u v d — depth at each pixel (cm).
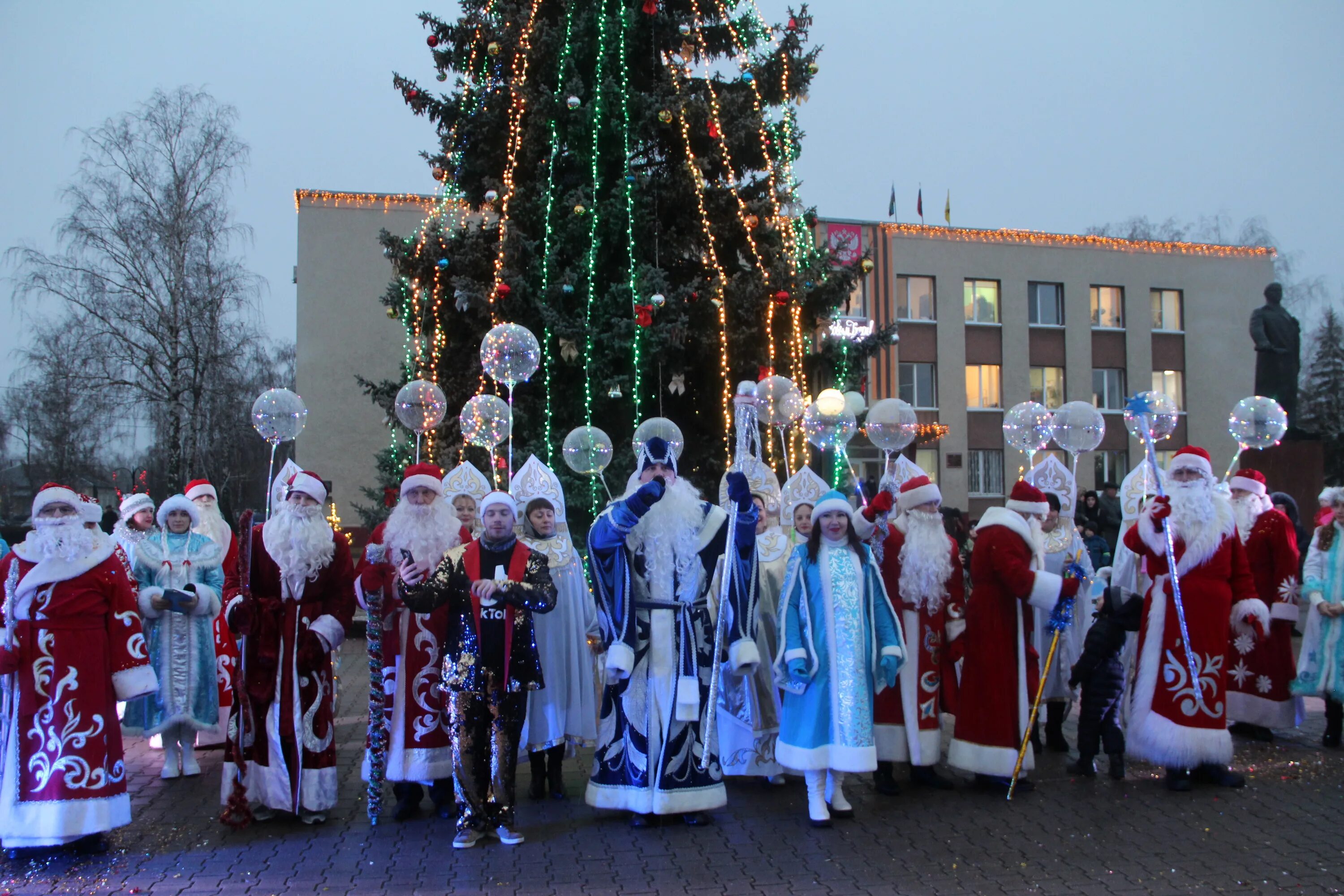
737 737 625
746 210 1259
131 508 717
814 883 449
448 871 468
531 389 1225
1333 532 724
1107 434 2880
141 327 2405
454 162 1258
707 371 1253
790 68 1280
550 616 603
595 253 1185
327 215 2117
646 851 497
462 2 1288
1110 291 2939
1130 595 643
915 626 615
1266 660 730
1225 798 587
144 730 652
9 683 499
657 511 544
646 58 1270
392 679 575
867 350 1288
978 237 2802
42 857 493
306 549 535
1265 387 1537
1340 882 445
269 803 534
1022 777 618
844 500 561
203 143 2436
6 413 3569
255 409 713
